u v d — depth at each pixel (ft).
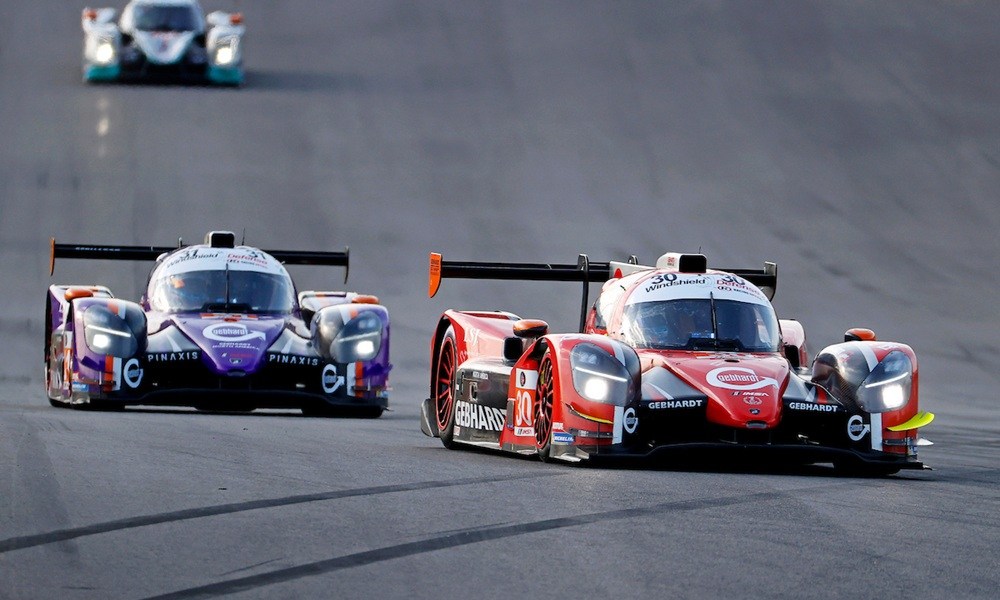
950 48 482.69
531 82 429.38
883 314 241.96
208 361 141.59
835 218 305.73
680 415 100.22
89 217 278.46
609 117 390.42
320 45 478.59
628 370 99.19
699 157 352.49
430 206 302.86
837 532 72.38
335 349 148.36
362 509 74.95
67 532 66.80
